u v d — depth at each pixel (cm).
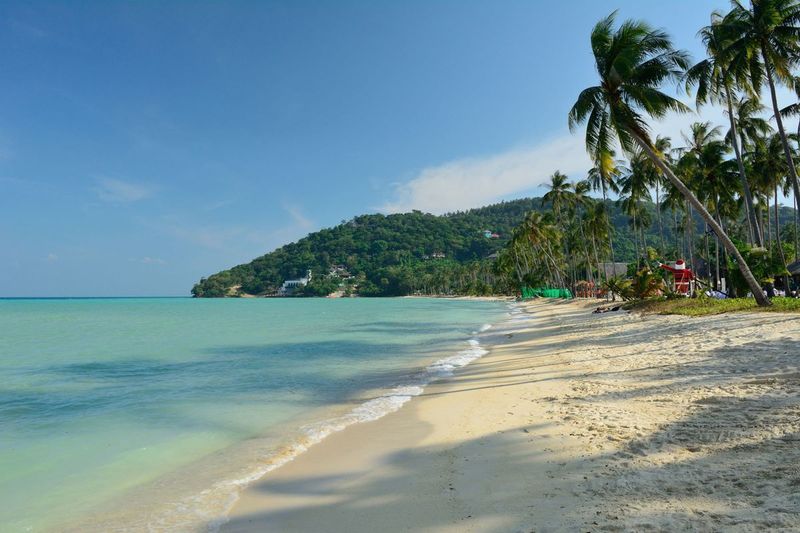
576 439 661
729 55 2464
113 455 756
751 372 947
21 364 1823
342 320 4712
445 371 1510
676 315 2394
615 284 4069
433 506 498
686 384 919
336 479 615
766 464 482
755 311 2056
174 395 1220
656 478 488
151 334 3216
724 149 3706
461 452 674
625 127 2175
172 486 620
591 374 1164
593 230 6769
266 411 1034
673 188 4481
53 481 650
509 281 12138
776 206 4316
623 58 2103
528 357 1639
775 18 2298
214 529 492
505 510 464
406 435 800
